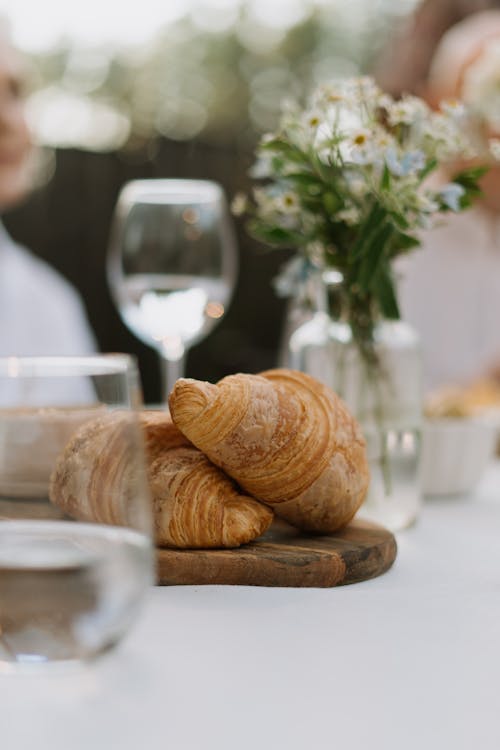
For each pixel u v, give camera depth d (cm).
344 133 97
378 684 67
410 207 96
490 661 70
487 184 217
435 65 193
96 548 63
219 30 724
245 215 463
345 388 100
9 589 63
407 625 75
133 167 450
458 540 97
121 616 64
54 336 234
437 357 259
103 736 61
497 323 259
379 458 100
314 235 101
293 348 105
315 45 737
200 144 461
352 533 90
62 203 438
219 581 82
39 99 645
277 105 730
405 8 695
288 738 62
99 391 67
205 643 71
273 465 85
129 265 123
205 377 470
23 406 68
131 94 688
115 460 64
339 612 77
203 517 83
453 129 100
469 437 116
